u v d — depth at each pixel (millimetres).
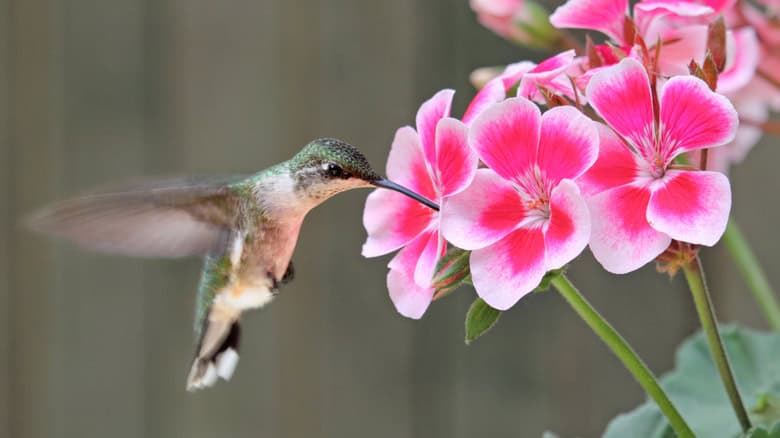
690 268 1950
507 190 1925
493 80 1957
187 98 2635
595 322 1947
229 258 2070
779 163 2268
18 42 2652
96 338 2682
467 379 2555
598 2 1969
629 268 1908
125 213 2045
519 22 2111
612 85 1921
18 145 2654
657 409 2010
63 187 2645
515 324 2525
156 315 2674
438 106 1945
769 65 2064
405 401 2584
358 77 2582
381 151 2574
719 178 1907
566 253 1908
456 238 1922
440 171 1934
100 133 2643
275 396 2643
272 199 2062
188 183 2059
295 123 2604
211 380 2088
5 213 2656
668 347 2379
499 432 2533
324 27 2594
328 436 2609
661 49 1969
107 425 2695
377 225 1957
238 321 2088
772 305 2064
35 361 2695
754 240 2279
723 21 1957
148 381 2680
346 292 2600
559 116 1919
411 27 2555
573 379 2479
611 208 1913
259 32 2615
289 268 2082
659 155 1919
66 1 2650
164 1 2637
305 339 2619
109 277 2680
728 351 2062
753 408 2029
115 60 2645
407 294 1942
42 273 2680
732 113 1911
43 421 2695
